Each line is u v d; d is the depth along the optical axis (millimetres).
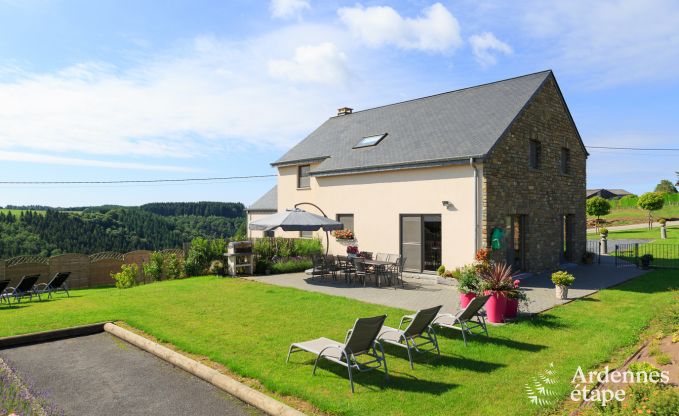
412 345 7199
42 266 18859
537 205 16141
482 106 16953
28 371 6680
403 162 15352
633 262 19719
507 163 14516
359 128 21375
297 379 5969
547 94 17094
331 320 9148
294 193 21219
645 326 8461
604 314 9609
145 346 7656
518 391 5539
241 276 16219
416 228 15617
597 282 14234
